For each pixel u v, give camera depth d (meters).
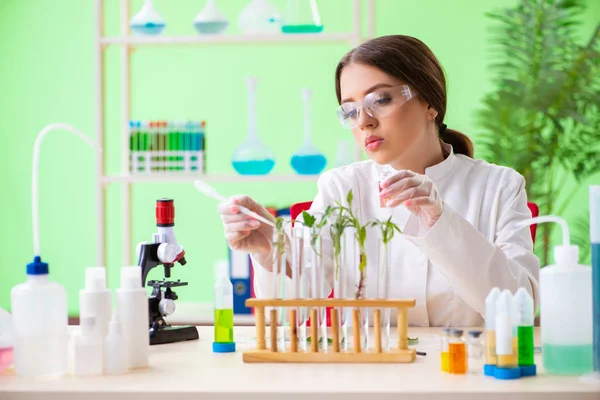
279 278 1.74
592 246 1.42
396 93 2.03
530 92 4.12
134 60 4.87
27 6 4.88
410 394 1.32
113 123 4.89
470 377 1.43
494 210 2.22
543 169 4.20
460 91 4.83
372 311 1.82
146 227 4.90
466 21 4.80
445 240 1.83
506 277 1.89
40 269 1.51
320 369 1.51
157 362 1.61
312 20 3.51
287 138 4.86
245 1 4.84
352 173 2.36
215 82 4.86
